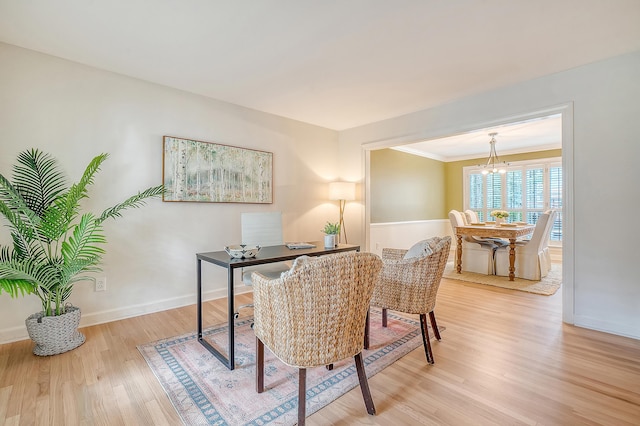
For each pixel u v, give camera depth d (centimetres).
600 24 212
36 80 250
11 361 212
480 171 719
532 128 491
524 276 461
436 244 214
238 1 188
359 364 161
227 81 308
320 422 154
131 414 159
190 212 336
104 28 217
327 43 238
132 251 298
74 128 267
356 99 358
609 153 262
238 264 205
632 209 253
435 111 381
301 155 445
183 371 201
